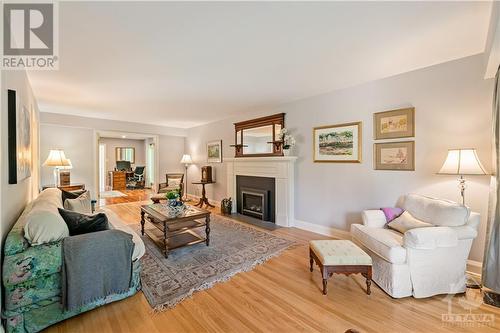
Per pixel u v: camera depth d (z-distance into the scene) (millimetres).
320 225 3756
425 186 2652
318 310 1842
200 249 3082
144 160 10438
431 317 1758
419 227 2162
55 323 1668
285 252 2994
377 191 3064
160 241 3174
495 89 2016
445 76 2498
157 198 4727
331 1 1521
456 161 2207
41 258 1580
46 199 2400
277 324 1686
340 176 3467
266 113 4652
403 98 2811
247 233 3754
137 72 2730
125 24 1764
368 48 2189
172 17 1681
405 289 1988
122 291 1880
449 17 1713
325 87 3352
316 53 2289
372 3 1548
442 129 2529
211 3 1526
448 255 2014
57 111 4902
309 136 3879
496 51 1735
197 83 3137
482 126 2287
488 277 2000
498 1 1427
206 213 3217
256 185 4781
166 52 2240
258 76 2904
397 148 2867
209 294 2059
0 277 1503
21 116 2143
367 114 3145
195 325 1676
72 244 1689
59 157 4113
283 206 4172
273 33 1918
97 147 5734
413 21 1763
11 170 1781
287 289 2143
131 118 5762
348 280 2311
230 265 2617
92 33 1887
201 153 6805
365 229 2455
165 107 4539
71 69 2607
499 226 1923
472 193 2357
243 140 5133
